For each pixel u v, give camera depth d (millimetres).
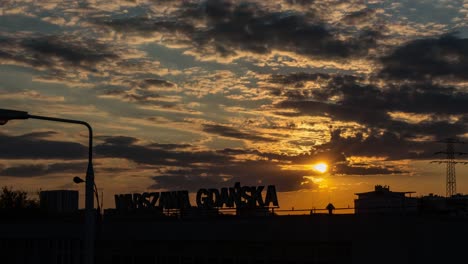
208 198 56688
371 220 42719
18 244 69125
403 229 41281
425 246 40812
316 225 45625
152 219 59656
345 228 43938
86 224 32812
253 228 49469
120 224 58812
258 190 53125
